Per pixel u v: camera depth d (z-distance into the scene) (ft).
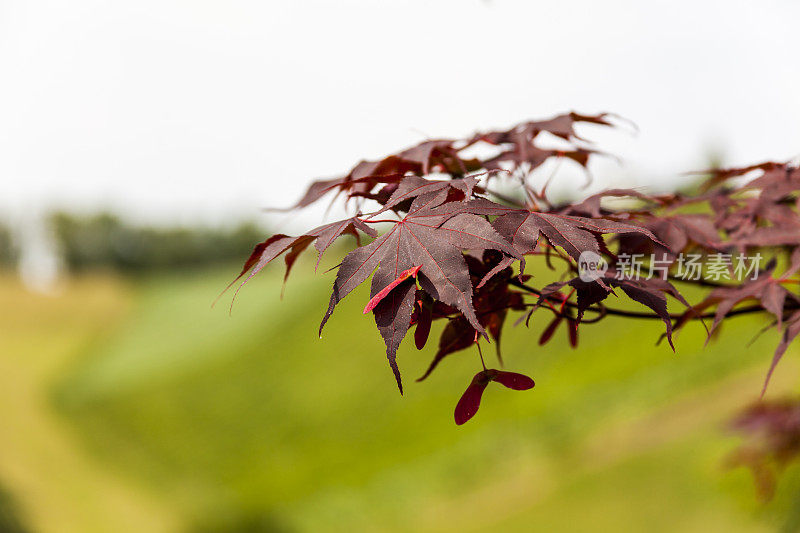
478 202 3.57
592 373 45.73
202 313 130.31
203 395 82.02
